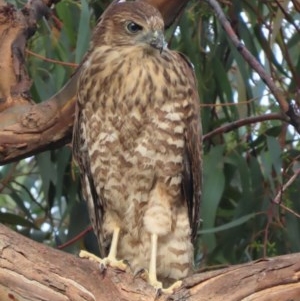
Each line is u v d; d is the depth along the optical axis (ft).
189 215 35.70
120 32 35.37
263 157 40.73
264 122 41.04
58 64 39.37
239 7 40.78
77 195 42.47
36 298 26.73
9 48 34.40
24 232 43.57
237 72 39.81
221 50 41.37
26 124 32.94
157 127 34.55
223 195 42.78
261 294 27.55
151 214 34.88
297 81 40.09
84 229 41.47
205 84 41.24
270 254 39.83
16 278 26.71
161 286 31.17
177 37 43.75
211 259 41.24
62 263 27.20
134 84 34.42
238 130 41.52
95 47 35.94
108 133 34.73
